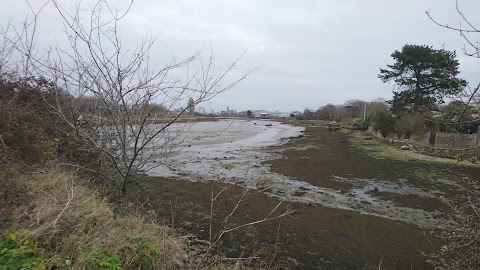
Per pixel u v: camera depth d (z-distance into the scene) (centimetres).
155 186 1168
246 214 908
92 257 351
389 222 929
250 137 3581
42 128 646
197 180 1336
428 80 2723
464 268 423
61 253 356
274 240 735
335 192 1245
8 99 628
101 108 542
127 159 550
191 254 498
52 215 420
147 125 539
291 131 4619
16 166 571
